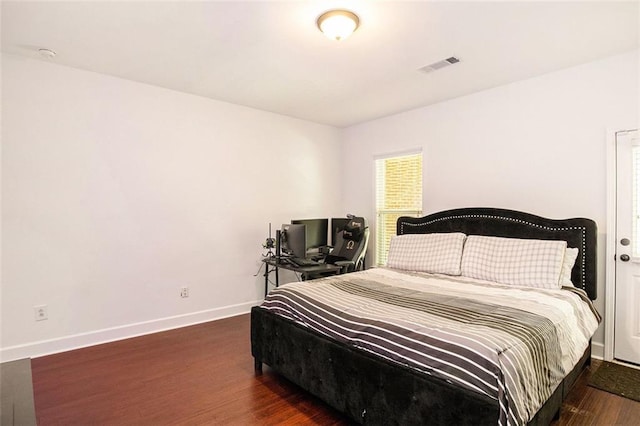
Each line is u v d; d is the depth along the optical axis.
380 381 1.82
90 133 3.17
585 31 2.41
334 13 2.13
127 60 2.91
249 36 2.48
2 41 2.59
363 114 4.57
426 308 2.14
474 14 2.18
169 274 3.66
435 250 3.45
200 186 3.88
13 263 2.83
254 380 2.57
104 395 2.32
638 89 2.74
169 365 2.79
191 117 3.79
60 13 2.20
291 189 4.72
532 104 3.29
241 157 4.21
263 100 3.98
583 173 3.01
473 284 2.87
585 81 2.98
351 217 4.57
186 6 2.11
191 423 2.03
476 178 3.71
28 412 1.26
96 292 3.22
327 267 3.82
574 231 2.94
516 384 1.47
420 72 3.14
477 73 3.17
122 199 3.36
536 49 2.69
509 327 1.79
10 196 2.82
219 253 4.04
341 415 2.13
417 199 4.36
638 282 2.77
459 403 1.51
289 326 2.41
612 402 2.25
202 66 3.02
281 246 4.18
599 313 2.91
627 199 2.81
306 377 2.27
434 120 4.10
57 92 3.01
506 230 3.32
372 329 1.93
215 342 3.29
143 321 3.49
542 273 2.73
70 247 3.09
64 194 3.05
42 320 2.96
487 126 3.62
